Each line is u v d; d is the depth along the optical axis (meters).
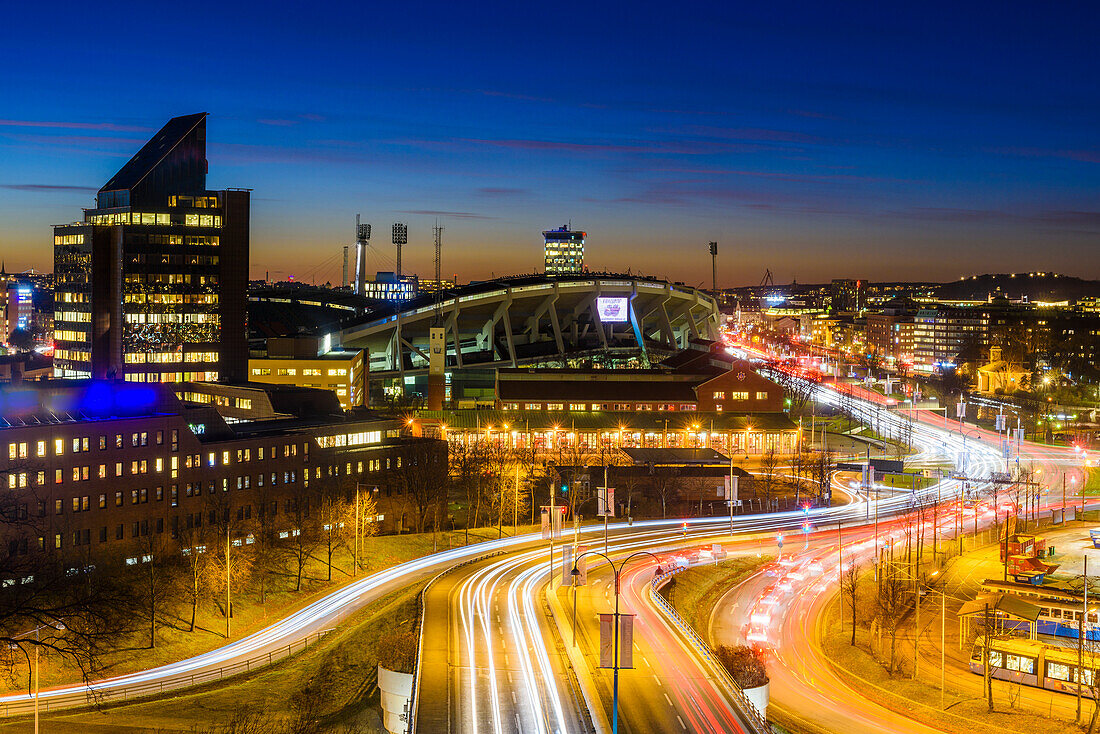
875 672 118.25
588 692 95.31
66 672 112.44
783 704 107.94
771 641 129.00
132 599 128.50
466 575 150.38
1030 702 109.69
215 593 139.38
